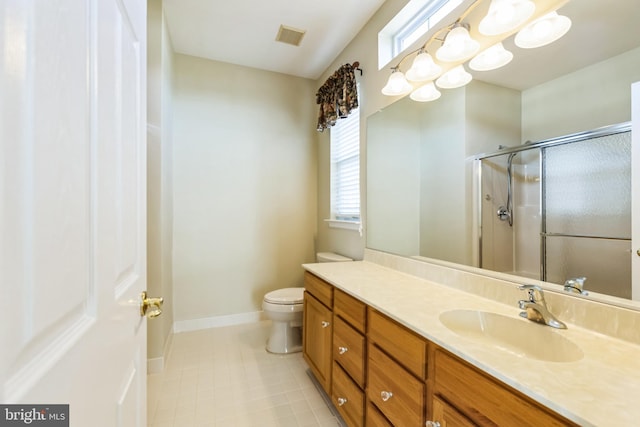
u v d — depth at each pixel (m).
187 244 2.84
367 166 2.33
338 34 2.48
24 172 0.33
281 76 3.20
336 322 1.65
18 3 0.32
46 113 0.37
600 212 1.02
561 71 1.13
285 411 1.71
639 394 0.65
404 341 1.10
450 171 1.61
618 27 0.98
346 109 2.41
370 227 2.31
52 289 0.38
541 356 1.01
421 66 1.57
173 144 2.78
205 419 1.63
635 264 0.93
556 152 1.14
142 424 0.87
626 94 0.96
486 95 1.40
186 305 2.85
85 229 0.49
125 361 0.71
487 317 1.18
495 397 0.76
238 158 3.03
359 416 1.38
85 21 0.49
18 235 0.32
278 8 2.17
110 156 0.61
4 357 0.30
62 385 0.41
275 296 2.46
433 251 1.71
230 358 2.33
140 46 0.88
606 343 0.90
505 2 1.13
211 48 2.72
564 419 0.61
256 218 3.10
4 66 0.30
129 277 0.76
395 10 1.98
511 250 1.29
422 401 1.01
